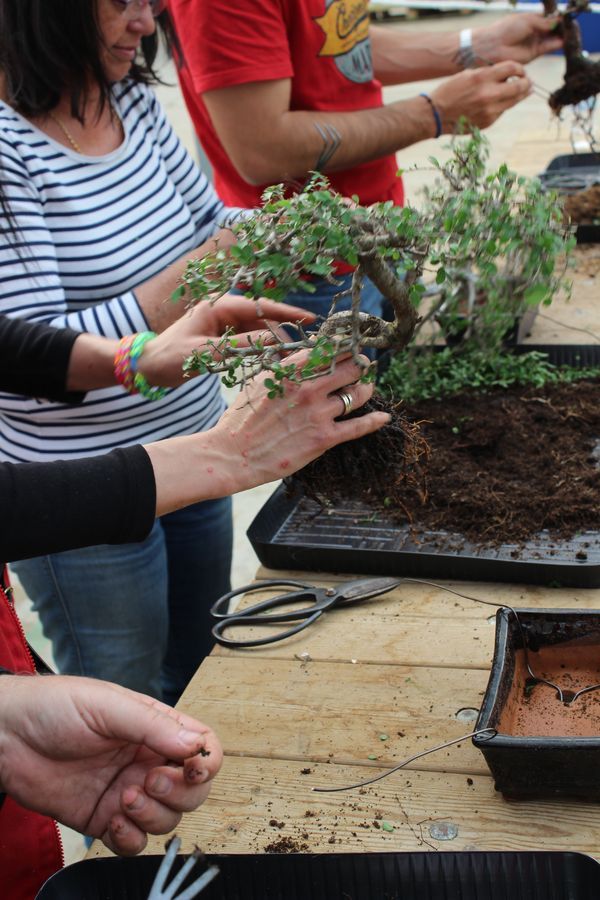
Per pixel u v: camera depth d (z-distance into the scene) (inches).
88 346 50.9
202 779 30.3
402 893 33.0
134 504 36.6
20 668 41.8
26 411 58.9
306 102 73.7
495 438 65.6
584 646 43.1
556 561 51.5
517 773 36.4
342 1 71.4
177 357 48.9
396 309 39.2
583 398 70.3
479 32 92.2
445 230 38.8
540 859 32.2
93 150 57.6
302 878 33.5
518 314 69.9
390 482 49.8
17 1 50.6
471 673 45.4
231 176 79.2
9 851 39.4
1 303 52.9
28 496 35.2
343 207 35.2
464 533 55.8
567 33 88.7
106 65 55.6
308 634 50.0
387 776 39.9
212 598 74.4
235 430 38.8
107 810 33.0
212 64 66.5
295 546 54.9
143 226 59.5
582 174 112.0
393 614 50.9
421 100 76.2
